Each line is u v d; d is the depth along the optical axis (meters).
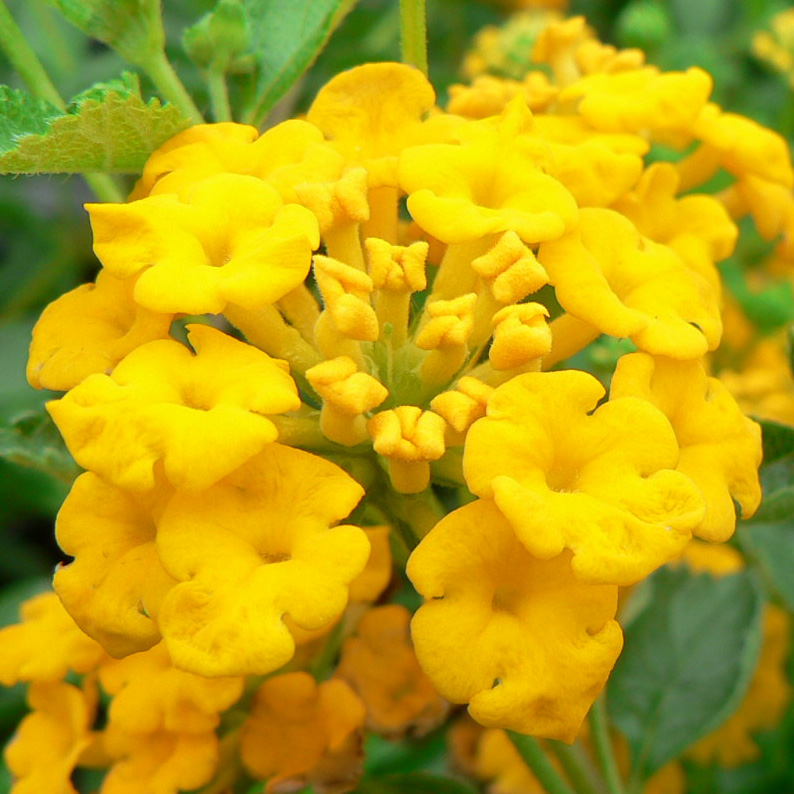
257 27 0.09
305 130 0.08
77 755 0.08
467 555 0.07
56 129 0.08
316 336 0.07
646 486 0.07
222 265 0.07
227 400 0.07
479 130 0.08
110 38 0.09
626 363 0.07
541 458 0.07
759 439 0.08
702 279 0.08
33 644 0.09
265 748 0.08
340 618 0.09
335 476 0.07
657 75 0.09
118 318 0.08
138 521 0.07
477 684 0.07
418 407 0.07
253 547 0.07
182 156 0.08
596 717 0.10
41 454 0.09
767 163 0.09
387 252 0.07
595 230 0.08
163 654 0.08
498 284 0.07
